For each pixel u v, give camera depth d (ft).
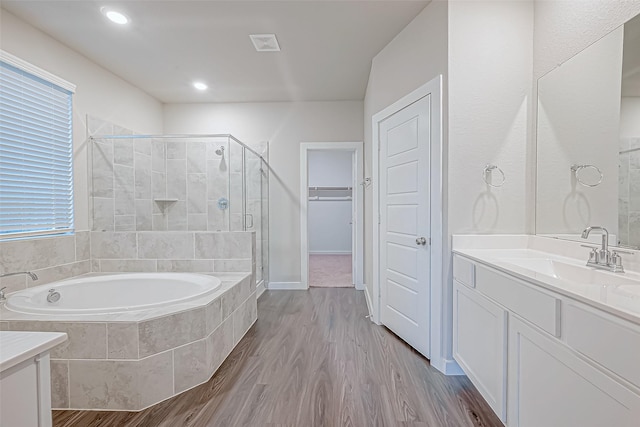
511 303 4.88
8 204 7.91
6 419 2.73
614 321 3.01
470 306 6.38
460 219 7.28
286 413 5.96
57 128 9.26
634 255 4.89
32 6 7.61
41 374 3.05
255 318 10.85
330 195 26.43
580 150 5.95
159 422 5.76
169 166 12.06
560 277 5.63
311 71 11.57
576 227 6.03
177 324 6.66
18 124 8.13
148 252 10.75
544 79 6.89
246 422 5.72
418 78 8.25
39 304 7.60
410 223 8.65
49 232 9.02
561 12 6.40
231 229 11.96
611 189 5.31
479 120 7.27
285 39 9.34
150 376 6.29
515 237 7.28
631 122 4.98
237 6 7.75
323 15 8.18
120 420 5.83
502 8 7.27
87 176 10.29
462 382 7.00
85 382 6.20
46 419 3.10
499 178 7.30
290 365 7.75
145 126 13.56
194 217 12.13
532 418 4.38
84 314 6.51
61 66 9.34
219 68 11.26
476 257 6.12
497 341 5.27
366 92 13.21
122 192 11.43
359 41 9.50
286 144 14.89
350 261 22.93
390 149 9.58
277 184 14.98
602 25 5.49
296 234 15.01
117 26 8.54
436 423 5.67
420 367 7.64
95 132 10.62
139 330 6.18
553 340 3.93
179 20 8.32
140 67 11.09
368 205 12.41
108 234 10.62
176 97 14.19
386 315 10.05
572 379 3.60
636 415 2.77
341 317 11.17
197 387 6.85
